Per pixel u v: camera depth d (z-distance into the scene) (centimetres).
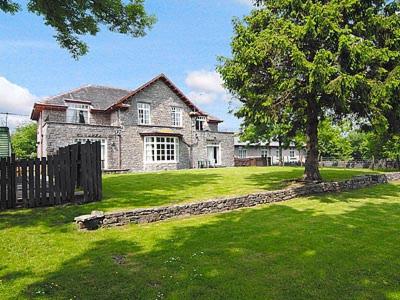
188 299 446
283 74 1375
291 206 1160
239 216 981
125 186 1527
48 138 2653
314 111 1627
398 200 1323
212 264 571
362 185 1736
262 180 1847
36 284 490
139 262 581
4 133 2402
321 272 541
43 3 1109
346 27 1298
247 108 1598
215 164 3812
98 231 775
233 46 1519
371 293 469
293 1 1398
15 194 947
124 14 1281
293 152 5919
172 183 1677
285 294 463
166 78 3388
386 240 728
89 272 534
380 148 3291
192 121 3612
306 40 1349
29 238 696
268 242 703
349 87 1255
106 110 3192
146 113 3281
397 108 1433
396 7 1438
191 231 795
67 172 1018
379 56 1291
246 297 453
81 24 1238
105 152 2967
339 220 929
